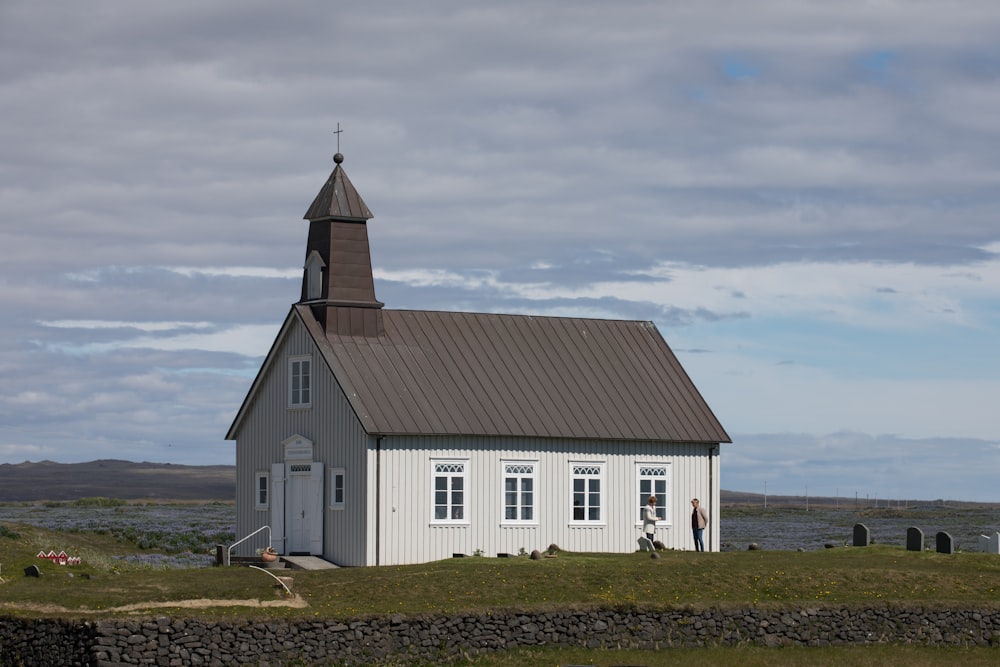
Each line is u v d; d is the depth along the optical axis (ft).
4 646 156.66
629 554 213.25
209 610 160.04
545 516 234.79
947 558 211.41
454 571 187.83
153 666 151.23
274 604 166.09
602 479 241.35
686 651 167.73
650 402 252.01
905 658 167.02
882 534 449.06
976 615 180.24
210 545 330.95
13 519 463.42
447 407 229.45
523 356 249.14
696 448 252.21
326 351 229.45
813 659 164.45
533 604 170.09
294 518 235.81
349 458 223.10
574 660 160.66
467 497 227.61
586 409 243.81
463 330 248.11
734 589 183.73
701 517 237.66
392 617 160.86
